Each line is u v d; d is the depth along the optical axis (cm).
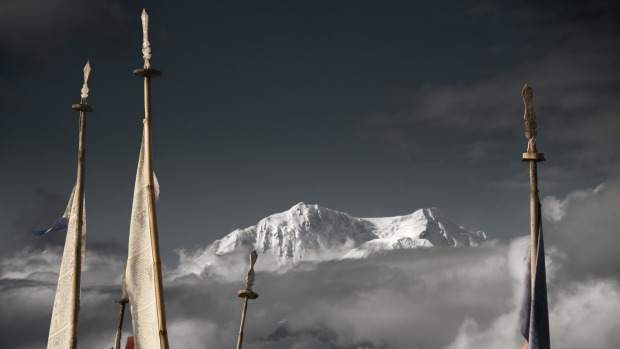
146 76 1638
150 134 1622
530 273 1648
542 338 1599
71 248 1712
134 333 1566
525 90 1658
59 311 1702
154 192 1602
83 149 1747
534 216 1638
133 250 1593
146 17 1655
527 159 1655
